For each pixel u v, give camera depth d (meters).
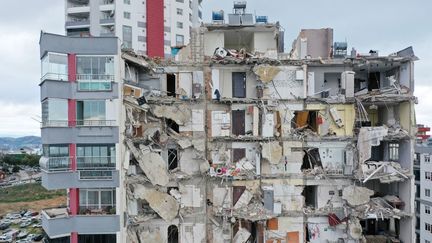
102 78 26.45
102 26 77.31
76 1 79.75
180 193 29.95
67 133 25.86
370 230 32.59
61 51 25.70
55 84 25.42
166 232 29.34
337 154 30.72
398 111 31.34
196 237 29.86
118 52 26.72
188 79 30.83
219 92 30.08
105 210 26.42
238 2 34.09
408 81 30.03
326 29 33.12
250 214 28.72
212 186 30.27
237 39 35.12
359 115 31.20
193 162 30.58
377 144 28.73
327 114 30.56
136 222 28.20
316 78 31.11
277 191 30.06
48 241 25.64
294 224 29.97
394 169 29.58
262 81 29.81
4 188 107.94
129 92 28.45
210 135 30.36
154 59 31.02
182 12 86.31
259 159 29.92
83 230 25.64
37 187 108.12
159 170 28.80
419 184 53.69
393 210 29.50
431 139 57.06
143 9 80.50
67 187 25.72
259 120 30.23
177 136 30.23
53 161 25.45
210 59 30.56
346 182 30.34
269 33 33.59
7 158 144.25
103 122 26.36
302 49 32.12
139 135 29.84
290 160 30.30
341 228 29.73
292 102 30.44
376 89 32.16
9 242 58.25
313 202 31.36
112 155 26.31
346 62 30.28
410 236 29.62
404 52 30.30
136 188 28.45
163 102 29.92
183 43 86.00
